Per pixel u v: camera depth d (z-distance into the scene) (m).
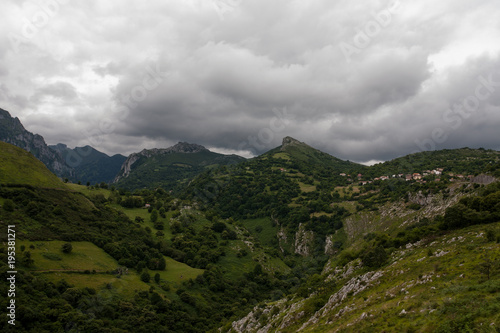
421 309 32.25
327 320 45.88
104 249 103.38
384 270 53.66
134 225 135.88
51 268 79.38
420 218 135.38
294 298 76.69
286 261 160.75
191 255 132.00
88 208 125.62
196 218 179.25
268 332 61.97
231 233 163.38
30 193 104.62
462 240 52.06
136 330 73.31
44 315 61.94
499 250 39.16
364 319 37.12
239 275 128.88
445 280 37.75
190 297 97.44
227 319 93.50
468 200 75.31
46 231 93.38
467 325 24.95
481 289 30.72
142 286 93.50
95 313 71.94
